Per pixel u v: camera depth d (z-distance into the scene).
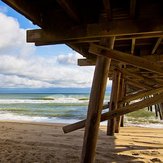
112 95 7.38
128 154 5.84
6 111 28.69
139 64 3.27
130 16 3.09
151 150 6.32
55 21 3.49
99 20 3.35
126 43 5.27
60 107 34.28
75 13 3.07
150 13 3.13
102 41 3.47
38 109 31.39
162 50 5.76
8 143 7.21
